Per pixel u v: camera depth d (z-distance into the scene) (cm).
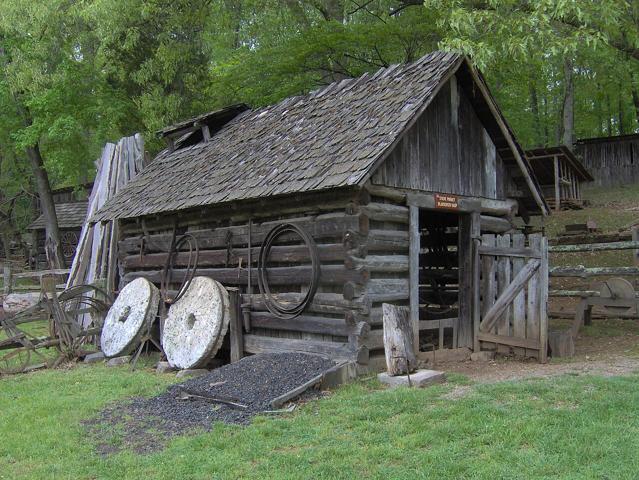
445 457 517
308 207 917
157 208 1153
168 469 534
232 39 2466
